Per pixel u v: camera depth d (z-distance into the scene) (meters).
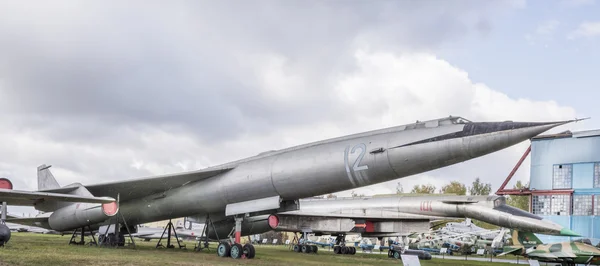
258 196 17.53
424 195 29.08
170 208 19.98
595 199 32.62
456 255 36.12
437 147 14.48
